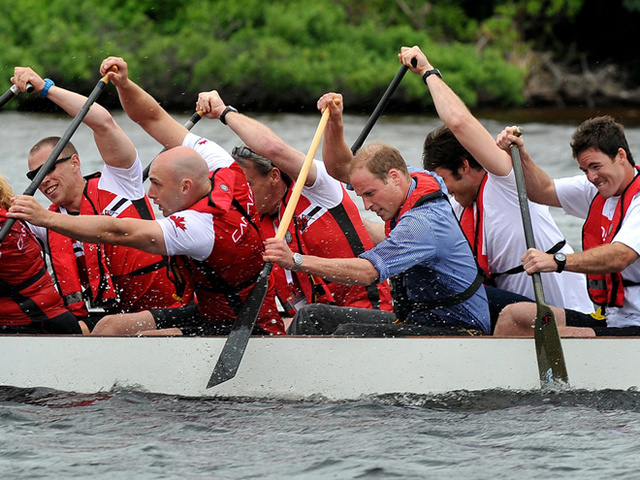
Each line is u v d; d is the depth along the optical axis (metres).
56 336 15.75
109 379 15.75
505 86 92.19
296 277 18.62
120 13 94.50
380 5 102.31
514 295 17.81
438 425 14.90
